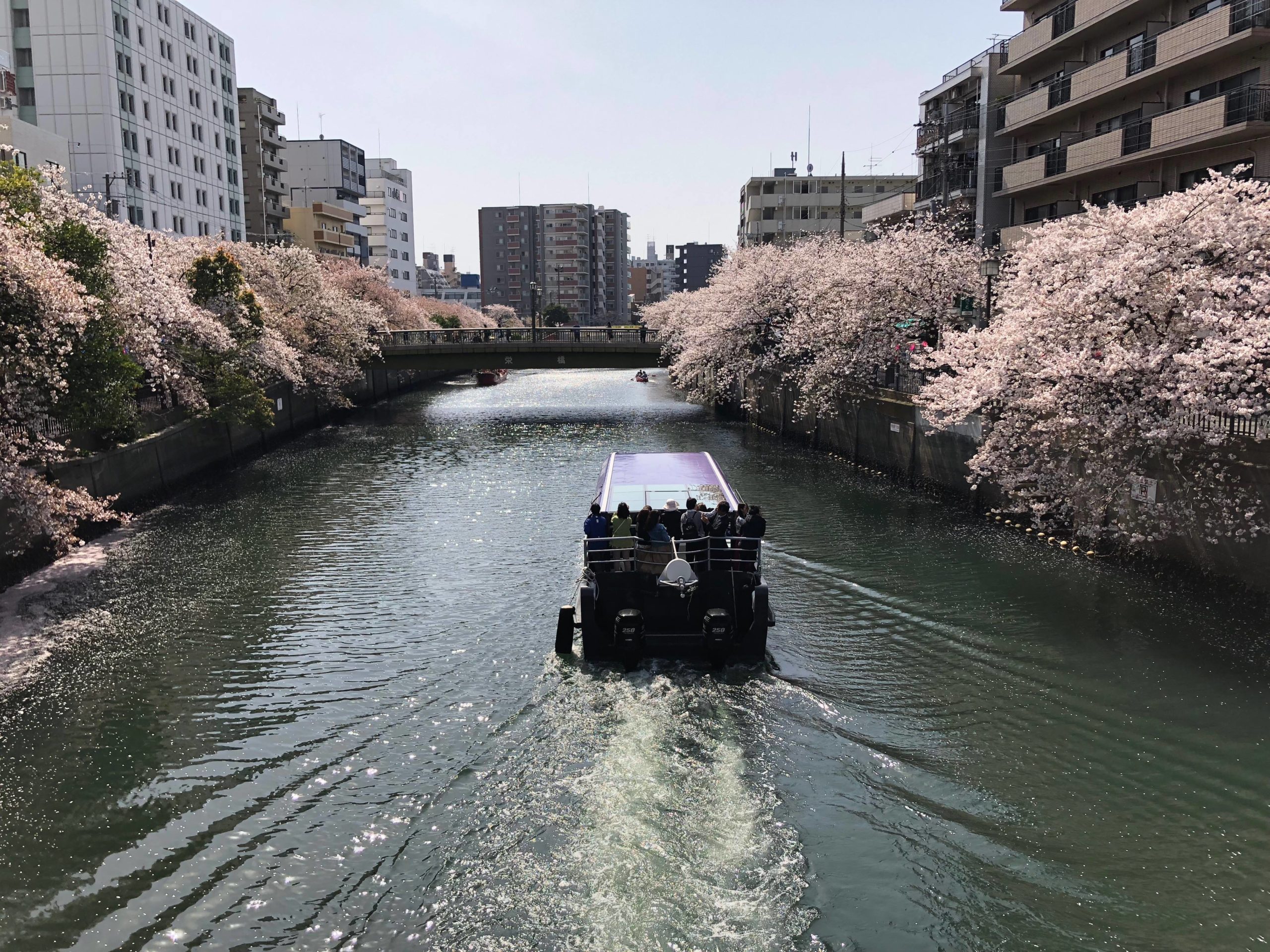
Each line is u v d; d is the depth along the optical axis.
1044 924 9.26
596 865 10.14
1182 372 17.62
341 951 9.02
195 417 35.28
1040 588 19.67
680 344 56.75
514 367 62.47
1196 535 18.50
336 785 12.08
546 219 178.38
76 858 10.66
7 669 16.28
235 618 18.81
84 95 54.66
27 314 19.00
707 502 19.19
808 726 13.41
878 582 20.23
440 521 27.95
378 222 140.00
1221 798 11.56
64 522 22.28
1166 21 32.16
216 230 71.06
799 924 9.18
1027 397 21.50
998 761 12.45
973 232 45.28
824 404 38.06
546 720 13.71
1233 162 29.28
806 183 98.00
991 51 44.84
